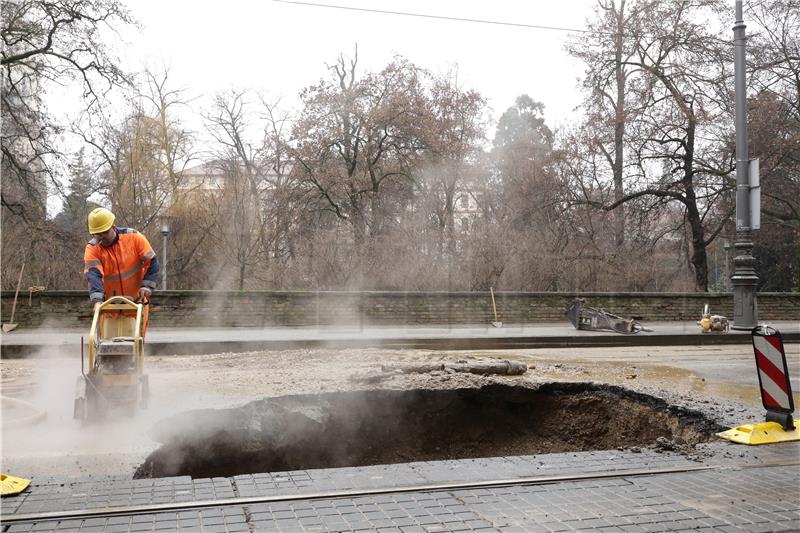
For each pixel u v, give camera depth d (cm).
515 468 479
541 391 827
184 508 386
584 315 1780
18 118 2350
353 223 2795
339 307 1978
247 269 2850
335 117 2958
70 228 2845
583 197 2920
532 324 2102
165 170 3212
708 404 715
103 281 658
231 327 1894
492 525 366
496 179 3103
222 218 2992
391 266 2478
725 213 2958
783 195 3062
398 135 2936
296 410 707
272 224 2920
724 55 2589
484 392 801
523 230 2769
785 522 376
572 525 367
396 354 1158
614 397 812
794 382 910
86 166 2858
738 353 1339
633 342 1567
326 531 354
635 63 2725
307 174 2923
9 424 560
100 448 509
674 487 438
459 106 3108
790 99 2695
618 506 399
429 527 361
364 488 425
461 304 2069
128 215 2966
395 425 767
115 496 403
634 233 2880
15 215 2462
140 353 618
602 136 2794
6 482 410
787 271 3838
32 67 2320
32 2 2206
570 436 814
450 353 1269
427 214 2852
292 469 698
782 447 550
